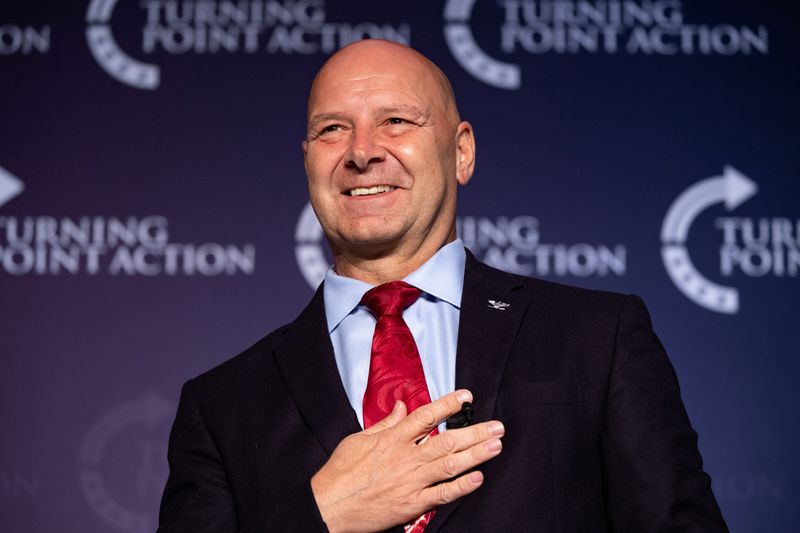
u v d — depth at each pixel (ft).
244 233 14.99
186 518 7.26
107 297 14.76
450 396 6.34
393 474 6.38
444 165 7.92
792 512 14.01
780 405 14.26
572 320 7.31
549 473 6.61
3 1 15.57
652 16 15.43
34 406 14.44
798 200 14.84
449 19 15.55
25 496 14.20
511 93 15.29
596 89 15.28
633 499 6.61
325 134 7.88
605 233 14.84
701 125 15.12
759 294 14.57
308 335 7.73
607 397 6.92
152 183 15.10
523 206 14.94
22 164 15.07
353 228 7.56
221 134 15.29
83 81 15.39
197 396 7.81
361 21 15.57
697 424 14.25
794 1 15.43
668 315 14.57
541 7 15.52
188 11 15.64
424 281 7.59
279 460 7.07
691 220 14.83
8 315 14.65
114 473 14.33
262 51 15.56
